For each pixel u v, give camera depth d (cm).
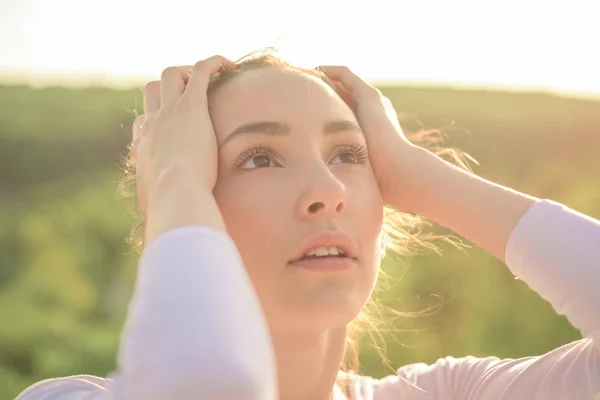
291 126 168
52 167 1273
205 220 135
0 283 808
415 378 207
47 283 771
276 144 167
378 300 263
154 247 129
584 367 167
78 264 848
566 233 164
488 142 1135
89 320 750
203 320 116
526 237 168
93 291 801
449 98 1426
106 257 884
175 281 121
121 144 1327
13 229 941
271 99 170
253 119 167
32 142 1296
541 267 165
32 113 1432
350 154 178
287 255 159
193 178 150
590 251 161
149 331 116
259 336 119
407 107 1323
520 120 1213
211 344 113
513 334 626
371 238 170
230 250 130
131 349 117
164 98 173
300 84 175
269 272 160
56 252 848
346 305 159
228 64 183
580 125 1188
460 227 179
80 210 956
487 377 194
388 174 189
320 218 160
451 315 651
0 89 1703
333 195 159
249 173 165
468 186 180
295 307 158
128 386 115
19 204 1130
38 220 948
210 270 123
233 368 112
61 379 175
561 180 971
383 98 208
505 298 651
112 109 1471
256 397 112
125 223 912
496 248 174
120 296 824
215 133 170
